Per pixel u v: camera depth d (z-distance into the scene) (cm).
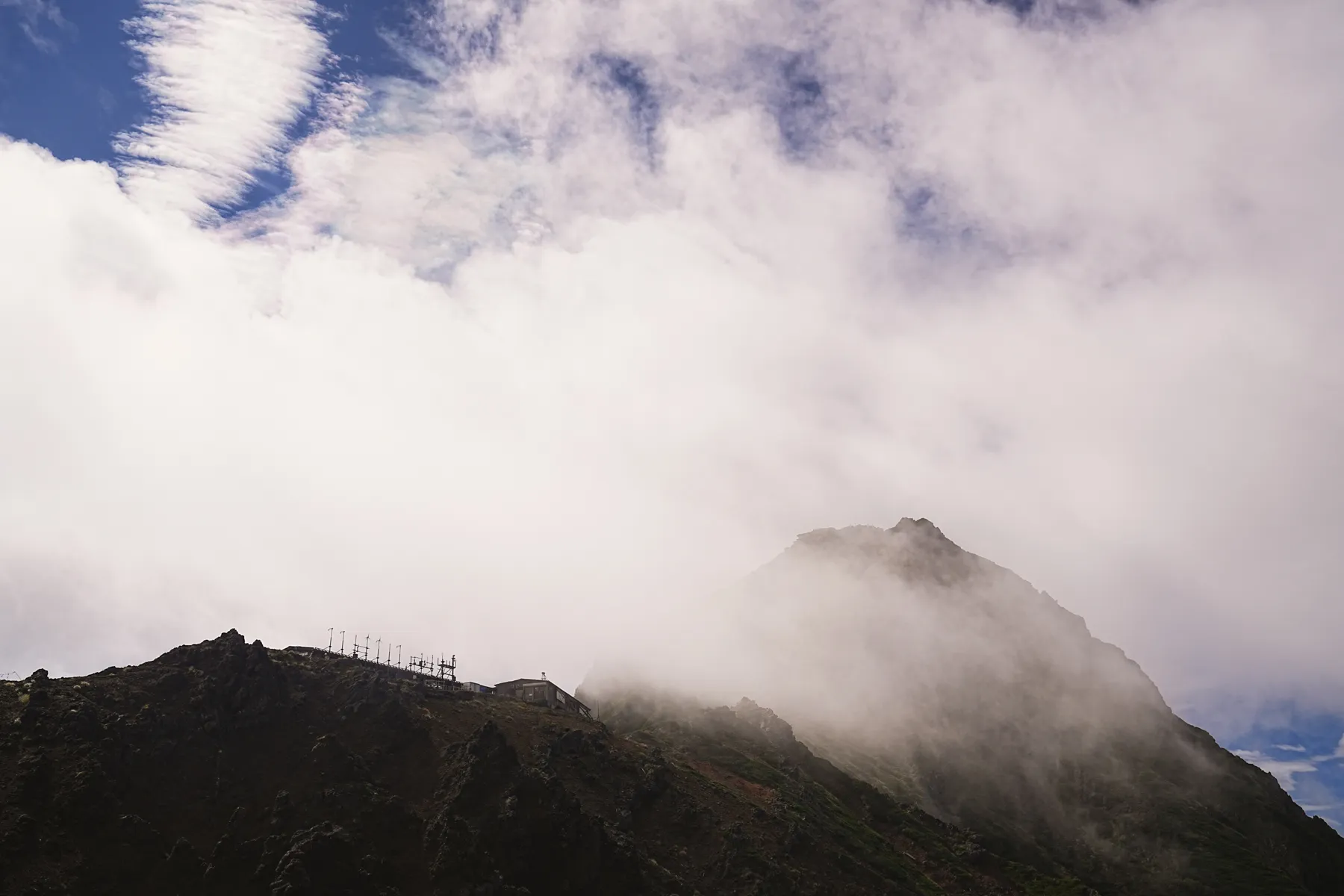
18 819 12925
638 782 19225
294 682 17625
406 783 16262
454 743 17462
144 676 16188
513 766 16475
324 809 15000
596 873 15712
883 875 19875
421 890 14250
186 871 13412
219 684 16262
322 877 13738
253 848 13988
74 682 15738
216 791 14788
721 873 17488
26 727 14312
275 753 15838
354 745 16700
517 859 15138
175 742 15062
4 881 12325
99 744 14375
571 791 18062
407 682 19738
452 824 15088
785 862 18400
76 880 12662
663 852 17688
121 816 13588
